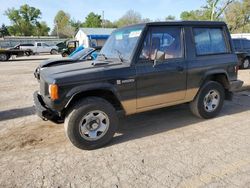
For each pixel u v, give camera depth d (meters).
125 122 5.11
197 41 4.69
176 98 4.56
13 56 26.02
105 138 3.96
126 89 3.94
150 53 4.13
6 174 3.29
